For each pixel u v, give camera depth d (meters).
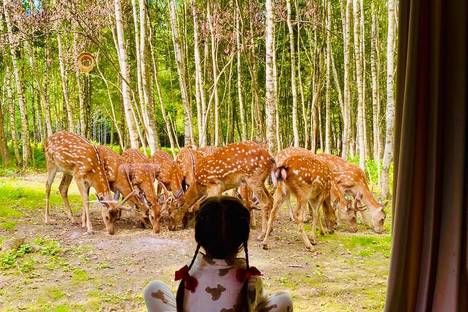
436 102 2.24
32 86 21.58
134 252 6.57
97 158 7.65
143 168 8.08
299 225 6.90
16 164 18.64
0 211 8.67
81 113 19.91
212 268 2.08
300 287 5.33
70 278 5.54
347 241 7.39
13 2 15.81
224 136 27.02
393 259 2.33
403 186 2.29
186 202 7.87
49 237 7.19
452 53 2.21
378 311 4.63
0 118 18.80
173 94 22.52
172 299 2.32
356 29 13.52
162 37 21.97
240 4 16.33
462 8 2.17
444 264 2.28
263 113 21.75
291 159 6.89
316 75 18.88
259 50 19.61
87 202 7.59
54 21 16.31
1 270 5.70
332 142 25.91
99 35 16.05
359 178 8.45
